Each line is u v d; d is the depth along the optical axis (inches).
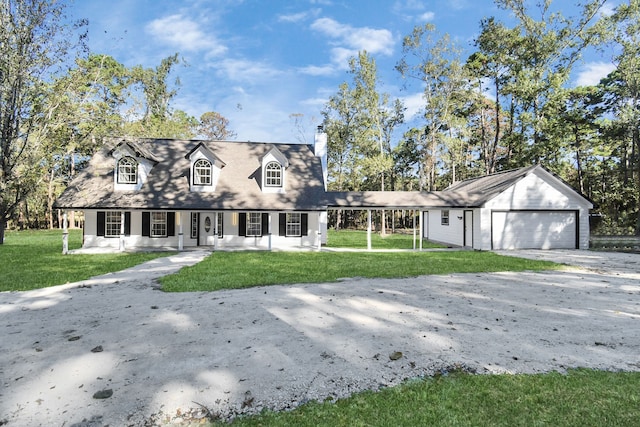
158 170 746.2
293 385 136.4
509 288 322.0
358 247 773.9
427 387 133.7
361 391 131.6
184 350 172.4
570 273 412.2
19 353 169.9
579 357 163.8
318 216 775.1
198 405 122.2
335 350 171.6
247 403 123.3
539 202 732.0
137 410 119.3
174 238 744.3
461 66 1152.8
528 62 1072.8
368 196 776.3
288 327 206.8
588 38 946.1
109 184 697.6
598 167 1247.5
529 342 183.0
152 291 308.3
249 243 764.0
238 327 207.0
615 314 236.8
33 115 689.0
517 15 1034.7
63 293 301.7
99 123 749.9
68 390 133.3
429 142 1267.2
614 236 776.9
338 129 1453.0
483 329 203.6
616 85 1026.1
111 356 165.6
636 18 854.5
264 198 721.0
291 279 361.7
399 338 188.2
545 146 973.8
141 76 1435.8
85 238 714.8
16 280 357.1
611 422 109.4
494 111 1438.2
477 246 731.4
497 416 113.5
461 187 991.6
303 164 836.0
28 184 721.0
